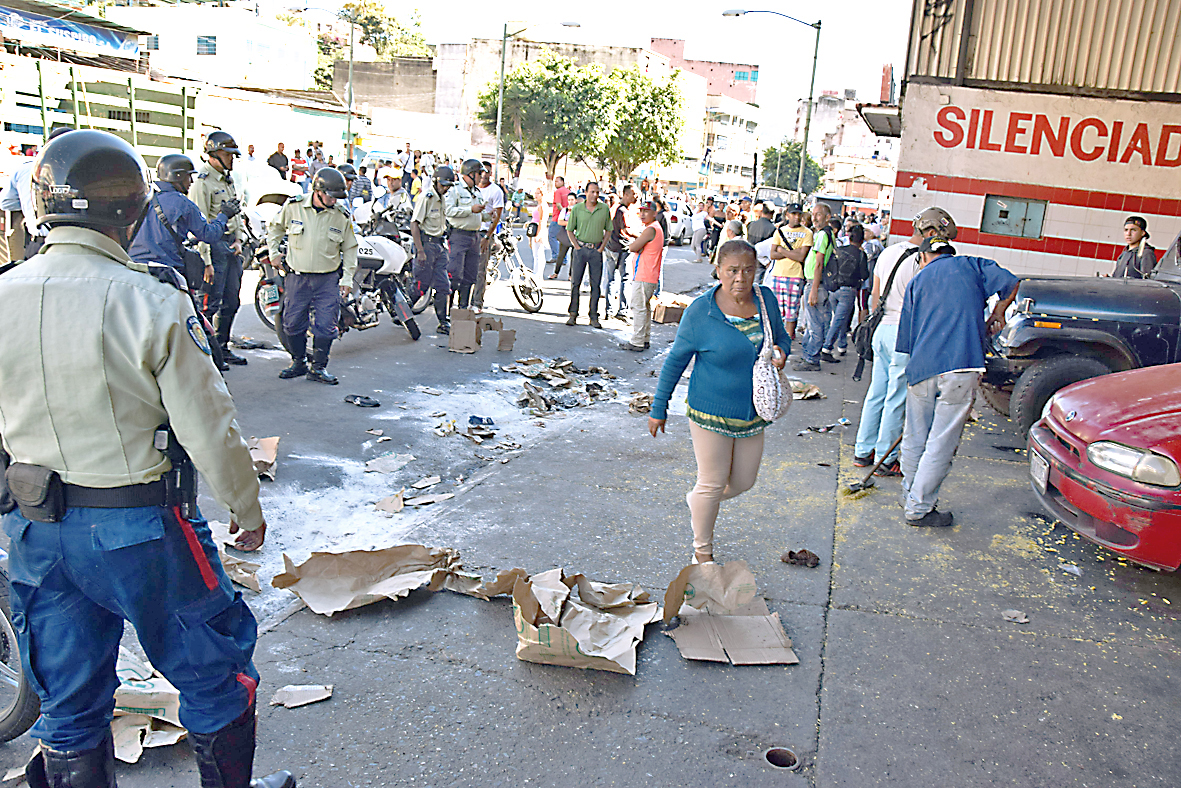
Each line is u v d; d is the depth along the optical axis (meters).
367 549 4.52
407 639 3.74
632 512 5.32
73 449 2.10
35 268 2.12
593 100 48.16
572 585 4.03
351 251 7.87
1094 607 4.31
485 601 4.10
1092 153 9.53
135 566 2.14
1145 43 9.29
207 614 2.29
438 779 2.89
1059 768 3.08
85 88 15.73
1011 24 9.51
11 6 19.27
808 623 4.04
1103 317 6.66
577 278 12.28
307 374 8.05
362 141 33.09
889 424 6.12
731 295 3.95
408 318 10.11
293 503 5.23
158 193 6.74
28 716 2.82
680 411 7.92
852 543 4.98
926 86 9.72
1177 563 4.31
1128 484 4.36
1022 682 3.61
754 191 38.97
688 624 3.90
